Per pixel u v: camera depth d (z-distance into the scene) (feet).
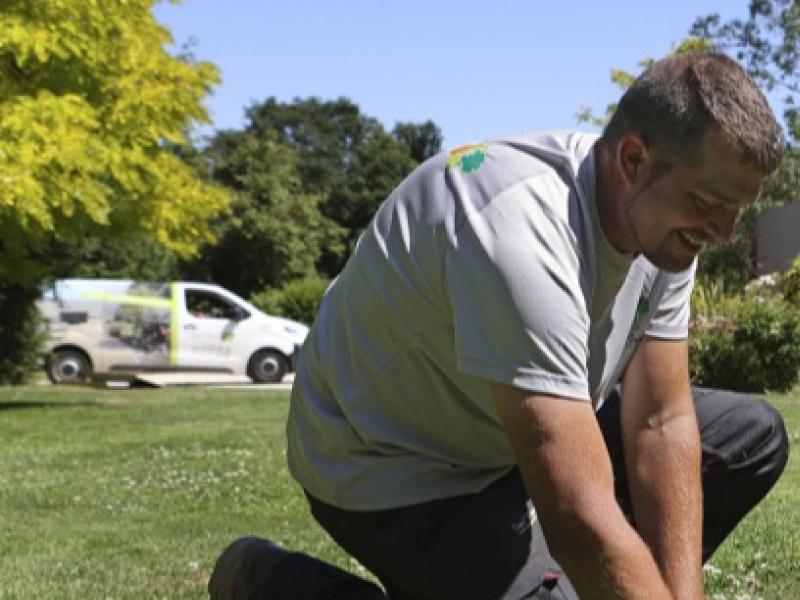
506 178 6.72
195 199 47.65
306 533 16.98
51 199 40.22
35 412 42.01
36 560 15.70
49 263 59.00
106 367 63.00
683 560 7.52
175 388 57.72
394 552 7.83
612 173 6.61
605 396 7.74
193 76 46.32
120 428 36.27
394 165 184.85
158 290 63.98
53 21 41.60
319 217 143.23
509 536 7.65
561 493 6.33
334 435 7.84
